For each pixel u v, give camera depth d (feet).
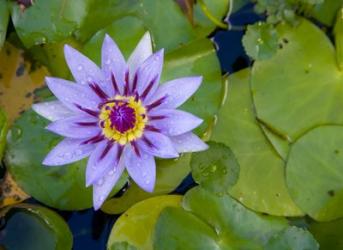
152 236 2.95
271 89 2.99
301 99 2.98
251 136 2.98
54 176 2.96
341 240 2.93
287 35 3.02
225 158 2.93
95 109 2.81
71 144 2.81
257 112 2.97
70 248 2.97
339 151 2.94
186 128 2.79
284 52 3.01
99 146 2.81
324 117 2.97
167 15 3.01
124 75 2.81
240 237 2.92
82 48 3.01
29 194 2.97
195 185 3.00
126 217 2.96
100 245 3.01
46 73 3.03
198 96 2.97
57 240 2.96
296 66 3.00
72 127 2.79
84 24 3.01
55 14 2.99
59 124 2.78
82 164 2.97
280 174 2.96
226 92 3.01
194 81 2.80
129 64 2.82
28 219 2.99
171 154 2.77
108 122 2.81
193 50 3.00
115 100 2.81
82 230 3.02
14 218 2.99
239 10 3.07
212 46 3.01
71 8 3.00
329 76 2.99
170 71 2.98
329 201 2.93
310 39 3.01
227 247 2.92
